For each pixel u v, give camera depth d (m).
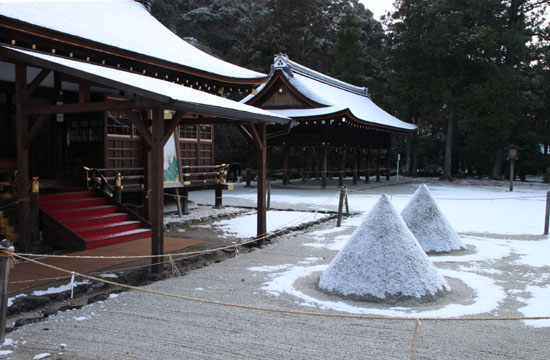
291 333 4.70
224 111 8.06
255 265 7.99
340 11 55.19
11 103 12.47
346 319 5.12
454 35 35.81
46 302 5.83
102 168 12.12
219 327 4.89
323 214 15.08
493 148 37.28
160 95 6.64
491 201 20.36
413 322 5.03
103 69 8.59
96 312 5.40
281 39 45.22
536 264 8.10
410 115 41.09
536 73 41.09
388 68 45.41
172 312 5.39
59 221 9.40
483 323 5.01
